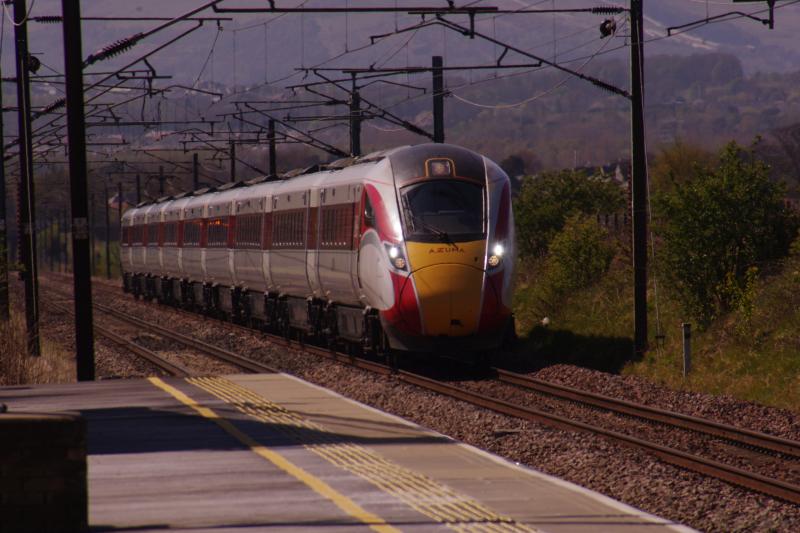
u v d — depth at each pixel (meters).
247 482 34.41
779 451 47.19
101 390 59.53
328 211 86.81
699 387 66.44
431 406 60.22
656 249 82.00
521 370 78.19
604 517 30.06
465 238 71.38
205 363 88.56
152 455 39.38
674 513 37.16
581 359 84.12
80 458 25.67
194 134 161.25
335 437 43.19
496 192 73.88
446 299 70.12
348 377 74.56
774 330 68.44
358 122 123.06
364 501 31.70
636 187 78.75
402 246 71.69
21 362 72.50
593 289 95.56
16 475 25.30
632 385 68.00
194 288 147.50
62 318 147.88
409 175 74.00
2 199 122.69
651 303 86.44
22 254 112.50
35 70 105.12
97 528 28.12
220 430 45.00
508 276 72.12
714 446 49.38
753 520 35.38
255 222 112.31
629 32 78.12
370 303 76.12
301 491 33.06
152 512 30.03
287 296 102.88
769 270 77.31
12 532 25.25
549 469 44.81
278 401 53.94
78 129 67.06
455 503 31.62
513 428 52.53
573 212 130.25
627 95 79.06
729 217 76.44
